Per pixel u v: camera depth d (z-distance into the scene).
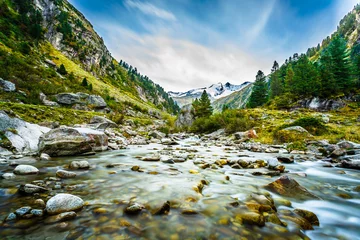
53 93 44.72
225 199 4.28
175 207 3.81
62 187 4.87
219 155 11.66
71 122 23.41
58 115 23.61
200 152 13.02
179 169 7.40
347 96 47.31
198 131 37.75
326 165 9.24
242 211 3.68
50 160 8.38
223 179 6.23
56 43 126.44
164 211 3.61
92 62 144.00
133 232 2.94
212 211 3.67
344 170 8.40
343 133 18.48
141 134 26.52
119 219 3.30
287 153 13.03
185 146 16.89
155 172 6.61
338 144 12.74
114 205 3.83
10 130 10.39
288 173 7.62
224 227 3.15
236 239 2.86
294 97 57.62
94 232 2.90
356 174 7.69
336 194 5.30
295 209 3.99
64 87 57.06
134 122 42.53
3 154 9.02
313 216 3.76
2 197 4.12
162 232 2.96
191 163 8.81
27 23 97.69
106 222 3.19
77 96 47.06
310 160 10.64
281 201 4.52
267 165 8.46
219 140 23.88
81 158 9.19
